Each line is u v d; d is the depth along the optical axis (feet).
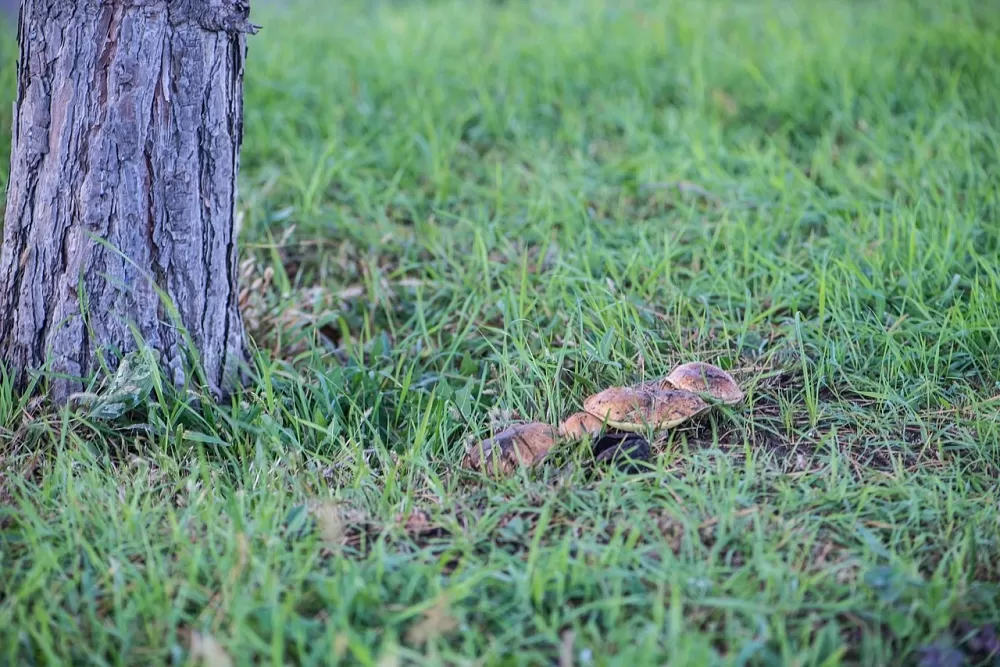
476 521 11.21
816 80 23.29
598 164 20.98
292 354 15.42
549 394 13.39
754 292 16.33
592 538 10.68
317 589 9.86
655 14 28.14
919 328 14.71
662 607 9.37
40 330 13.14
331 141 20.70
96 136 12.46
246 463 12.70
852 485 11.71
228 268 13.73
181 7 12.35
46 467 12.17
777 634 9.37
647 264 16.84
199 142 12.91
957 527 11.07
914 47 24.76
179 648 9.17
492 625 9.68
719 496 11.40
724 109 22.74
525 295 15.55
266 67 24.62
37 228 12.90
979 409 13.17
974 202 17.99
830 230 17.60
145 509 11.26
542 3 30.35
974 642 9.40
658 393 12.50
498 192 18.85
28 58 12.58
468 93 23.75
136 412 13.14
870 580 9.86
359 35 27.76
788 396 13.76
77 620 9.69
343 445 12.75
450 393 14.02
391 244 18.01
